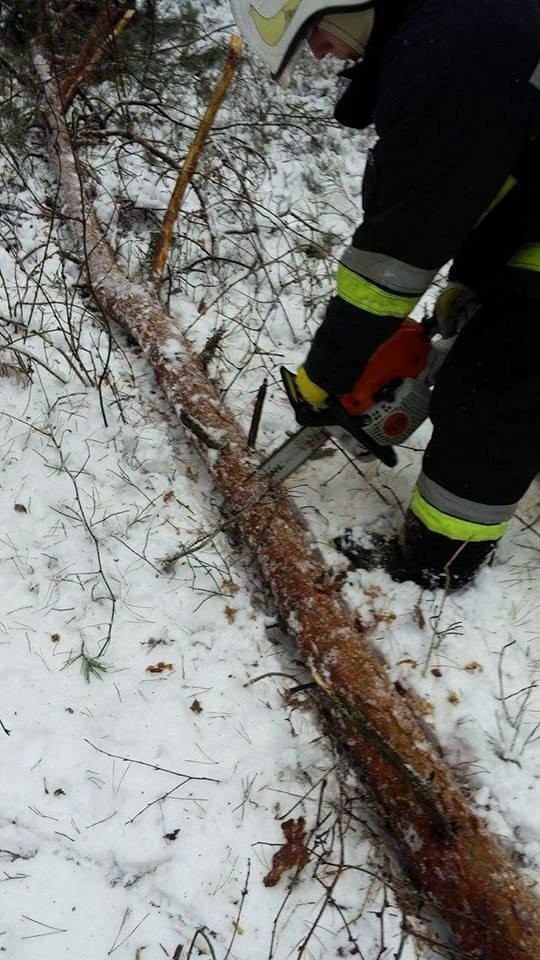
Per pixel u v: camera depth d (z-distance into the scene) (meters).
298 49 1.68
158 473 2.42
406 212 1.56
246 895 1.57
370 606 2.10
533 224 1.69
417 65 1.45
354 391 1.93
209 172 3.55
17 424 2.46
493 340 1.78
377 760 1.70
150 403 2.70
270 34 1.69
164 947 1.49
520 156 1.63
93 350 2.82
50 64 4.05
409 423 2.01
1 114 3.88
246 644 2.01
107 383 2.55
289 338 3.12
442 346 2.08
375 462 2.48
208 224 3.34
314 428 2.08
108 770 1.71
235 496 2.23
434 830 1.58
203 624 2.05
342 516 2.33
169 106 4.11
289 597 1.99
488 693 1.91
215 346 2.80
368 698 1.77
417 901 1.59
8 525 2.18
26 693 1.82
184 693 1.88
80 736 1.76
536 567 2.24
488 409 1.80
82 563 2.12
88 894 1.54
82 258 3.19
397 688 1.94
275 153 4.36
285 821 1.69
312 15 1.58
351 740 1.75
